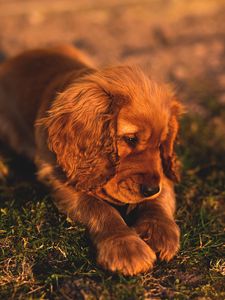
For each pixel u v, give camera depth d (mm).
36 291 702
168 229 740
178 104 819
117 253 709
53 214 793
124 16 1890
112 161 755
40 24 1788
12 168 921
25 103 906
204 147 959
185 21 1818
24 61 959
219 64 1322
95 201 772
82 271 716
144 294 691
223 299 699
